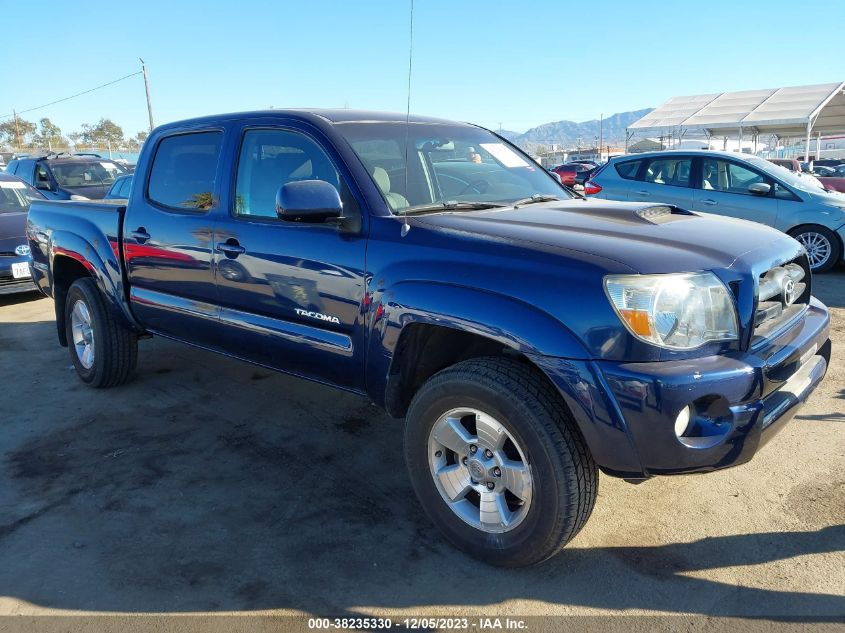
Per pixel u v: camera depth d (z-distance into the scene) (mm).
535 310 2432
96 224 4602
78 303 4914
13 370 5469
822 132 36844
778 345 2664
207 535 3012
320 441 3996
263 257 3367
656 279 2352
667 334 2332
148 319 4336
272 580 2684
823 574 2605
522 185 3807
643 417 2295
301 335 3270
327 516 3160
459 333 2887
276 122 3490
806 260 3107
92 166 14312
